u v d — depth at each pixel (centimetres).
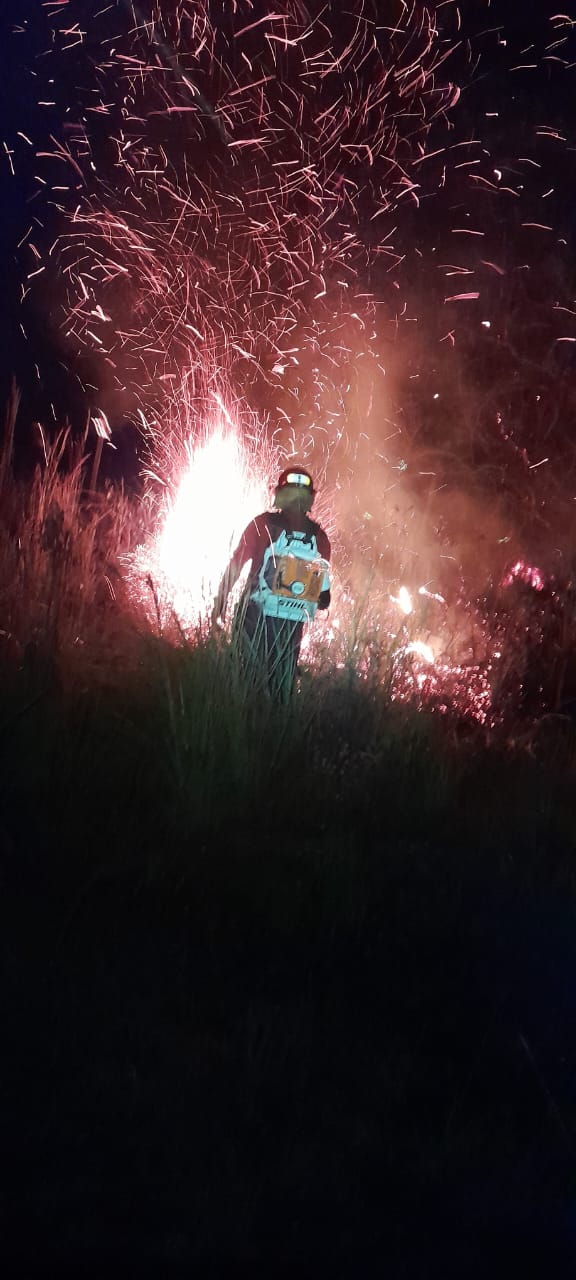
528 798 636
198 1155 337
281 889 495
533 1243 321
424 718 687
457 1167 345
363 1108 368
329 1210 324
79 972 421
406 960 462
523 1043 410
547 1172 347
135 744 598
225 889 492
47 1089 358
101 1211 315
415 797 613
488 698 780
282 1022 405
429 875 539
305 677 698
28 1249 304
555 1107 372
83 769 569
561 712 790
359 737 651
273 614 724
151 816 538
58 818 528
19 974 413
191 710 604
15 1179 323
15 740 565
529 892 533
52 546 822
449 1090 382
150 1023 397
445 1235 321
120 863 498
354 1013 421
